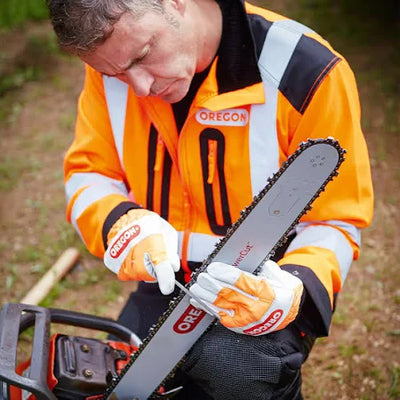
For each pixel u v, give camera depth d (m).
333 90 1.70
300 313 1.70
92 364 1.78
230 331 1.67
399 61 4.44
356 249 1.80
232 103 1.70
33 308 1.79
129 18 1.46
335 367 2.62
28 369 1.74
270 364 1.64
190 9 1.63
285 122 1.73
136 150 1.90
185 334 1.66
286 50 1.71
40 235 3.40
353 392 2.53
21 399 1.74
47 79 4.64
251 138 1.75
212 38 1.69
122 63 1.52
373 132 3.85
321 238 1.75
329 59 1.72
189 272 1.92
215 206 1.85
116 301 3.03
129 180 1.96
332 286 1.73
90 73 1.93
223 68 1.71
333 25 4.89
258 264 1.61
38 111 4.33
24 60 4.79
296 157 1.42
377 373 2.57
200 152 1.79
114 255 1.74
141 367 1.70
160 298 1.97
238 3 1.68
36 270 3.18
